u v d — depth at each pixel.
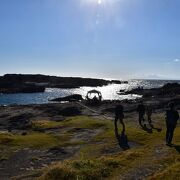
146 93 177.88
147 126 44.97
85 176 21.72
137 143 33.25
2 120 70.56
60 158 31.12
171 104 28.30
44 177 22.84
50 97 190.25
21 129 55.44
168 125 28.14
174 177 18.98
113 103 96.25
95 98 95.75
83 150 32.69
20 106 94.19
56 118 67.94
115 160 24.30
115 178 20.89
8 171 28.11
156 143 29.83
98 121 52.84
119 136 37.16
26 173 26.94
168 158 23.45
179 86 189.12
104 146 33.16
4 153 33.91
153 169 21.56
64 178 22.00
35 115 75.06
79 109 82.19
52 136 41.72
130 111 77.69
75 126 49.50
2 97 186.88
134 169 22.05
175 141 29.44
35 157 31.88
